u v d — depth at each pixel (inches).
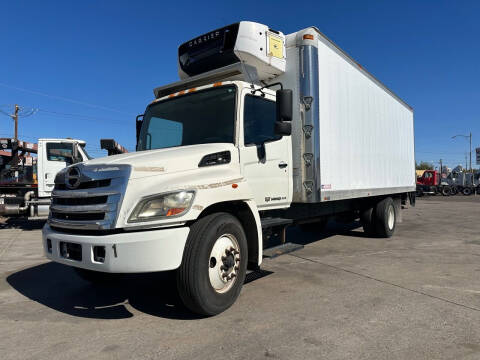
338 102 258.5
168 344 123.3
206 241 139.9
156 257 128.9
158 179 139.6
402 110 418.9
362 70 305.1
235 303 164.1
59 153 435.2
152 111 211.3
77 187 147.9
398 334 130.4
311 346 121.0
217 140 180.2
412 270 223.9
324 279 203.9
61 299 175.3
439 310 154.3
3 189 445.4
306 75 219.1
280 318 145.8
